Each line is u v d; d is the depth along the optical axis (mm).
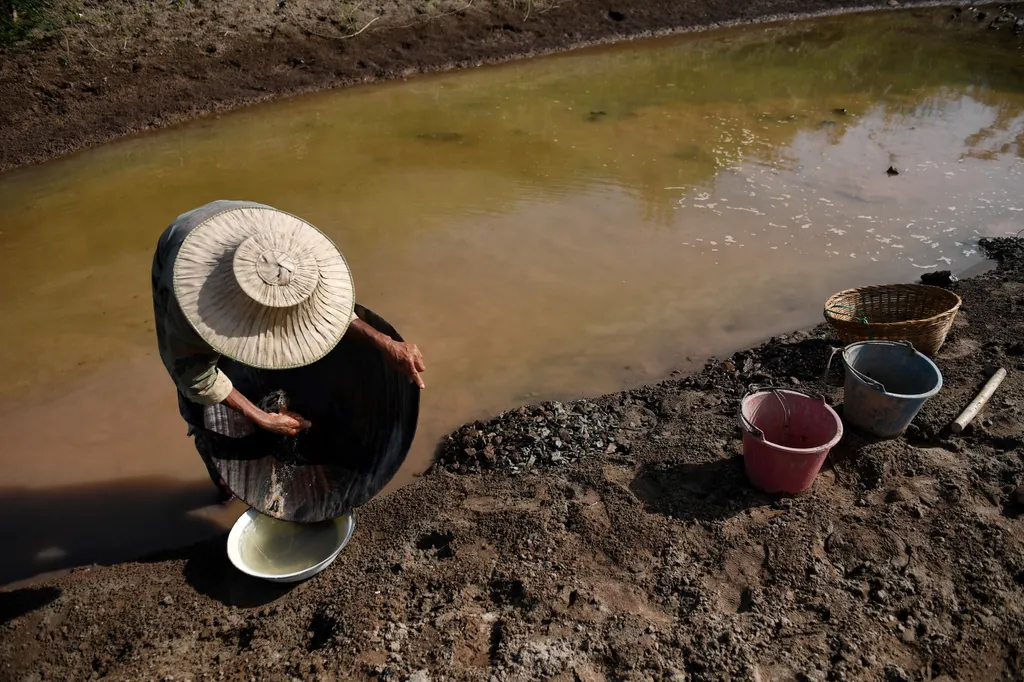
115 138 9062
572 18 12727
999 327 5375
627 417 4750
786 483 3848
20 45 9258
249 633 3434
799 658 3139
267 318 3031
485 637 3303
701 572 3531
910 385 4391
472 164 8344
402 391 3719
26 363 5363
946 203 7488
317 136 9109
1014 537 3648
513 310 5898
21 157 8500
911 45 12578
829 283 6234
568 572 3559
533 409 4766
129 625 3502
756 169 8242
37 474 4406
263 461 3695
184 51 10031
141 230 7059
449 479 4320
